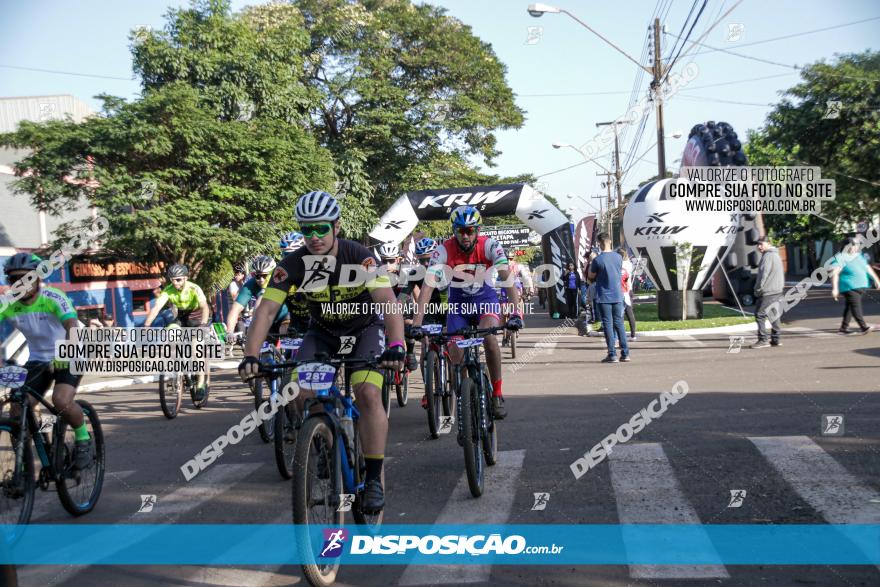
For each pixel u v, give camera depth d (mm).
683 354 11828
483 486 4957
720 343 13031
